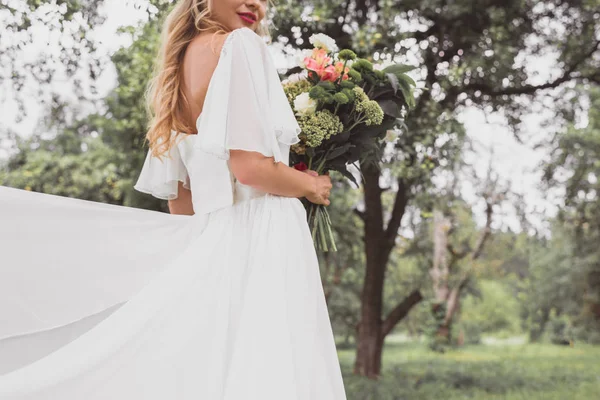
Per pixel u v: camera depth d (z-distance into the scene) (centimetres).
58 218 209
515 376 1364
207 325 182
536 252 2650
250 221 195
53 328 206
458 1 876
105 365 173
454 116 857
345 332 2345
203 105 194
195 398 174
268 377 172
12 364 203
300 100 217
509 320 3866
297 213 200
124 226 213
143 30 672
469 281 2428
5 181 1298
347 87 225
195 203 210
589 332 2781
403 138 791
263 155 188
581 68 1060
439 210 1118
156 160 234
